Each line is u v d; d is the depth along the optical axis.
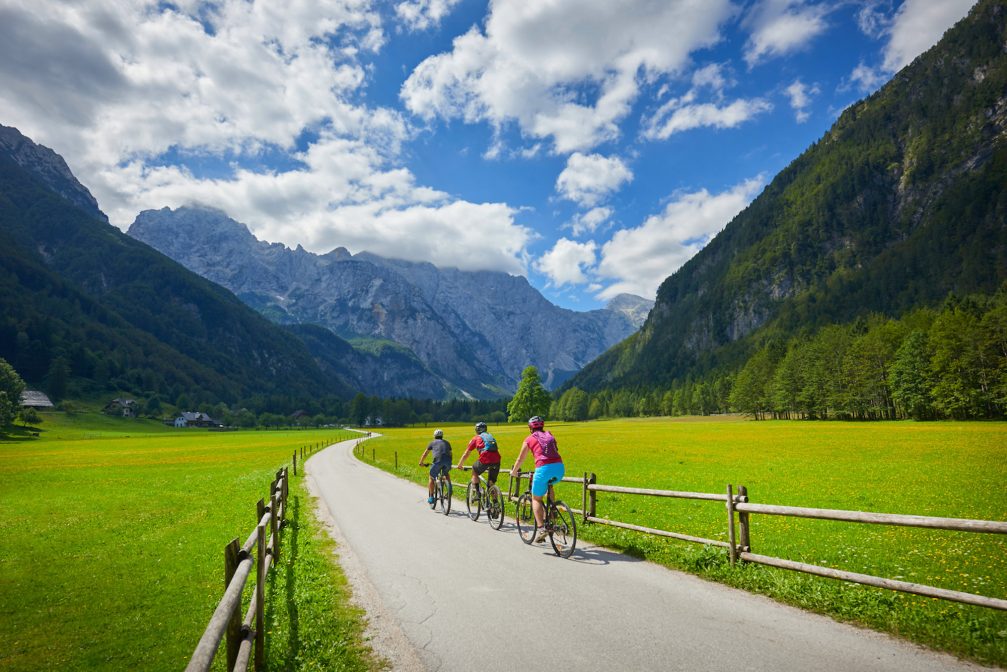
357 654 6.17
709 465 36.00
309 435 136.88
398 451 59.97
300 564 10.76
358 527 14.73
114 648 7.46
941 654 5.66
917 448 44.03
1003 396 82.69
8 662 7.04
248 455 61.59
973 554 11.54
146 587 10.39
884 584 6.93
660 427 119.81
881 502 19.44
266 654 6.33
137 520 18.42
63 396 188.25
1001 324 84.62
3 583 10.91
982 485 22.78
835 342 126.56
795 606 7.33
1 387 131.38
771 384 140.50
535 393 123.06
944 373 90.06
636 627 6.58
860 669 5.29
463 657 5.89
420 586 8.75
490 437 14.67
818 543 13.13
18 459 58.16
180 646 7.48
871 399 111.75
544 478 11.05
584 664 5.54
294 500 21.25
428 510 17.44
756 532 15.02
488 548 11.44
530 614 7.18
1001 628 6.19
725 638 6.18
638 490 11.64
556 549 10.75
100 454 66.94
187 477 35.09
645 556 10.34
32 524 18.28
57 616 8.84
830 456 40.41
